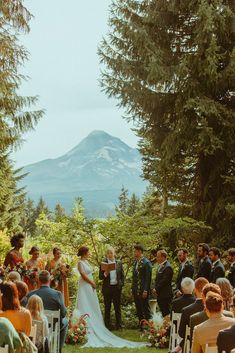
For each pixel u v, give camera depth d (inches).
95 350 476.1
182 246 811.4
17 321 269.4
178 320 376.8
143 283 560.4
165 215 861.8
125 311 615.2
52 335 362.6
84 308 534.9
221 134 777.6
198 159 829.8
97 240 665.0
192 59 794.2
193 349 257.3
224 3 819.4
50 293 379.2
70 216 666.8
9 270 482.0
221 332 235.8
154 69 780.6
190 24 841.5
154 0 844.6
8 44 714.8
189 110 784.9
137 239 647.8
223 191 805.2
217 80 779.4
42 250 665.6
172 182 852.0
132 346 500.1
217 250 514.9
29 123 770.2
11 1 698.2
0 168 1098.7
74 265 671.1
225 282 350.9
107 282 581.6
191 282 382.3
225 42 806.5
